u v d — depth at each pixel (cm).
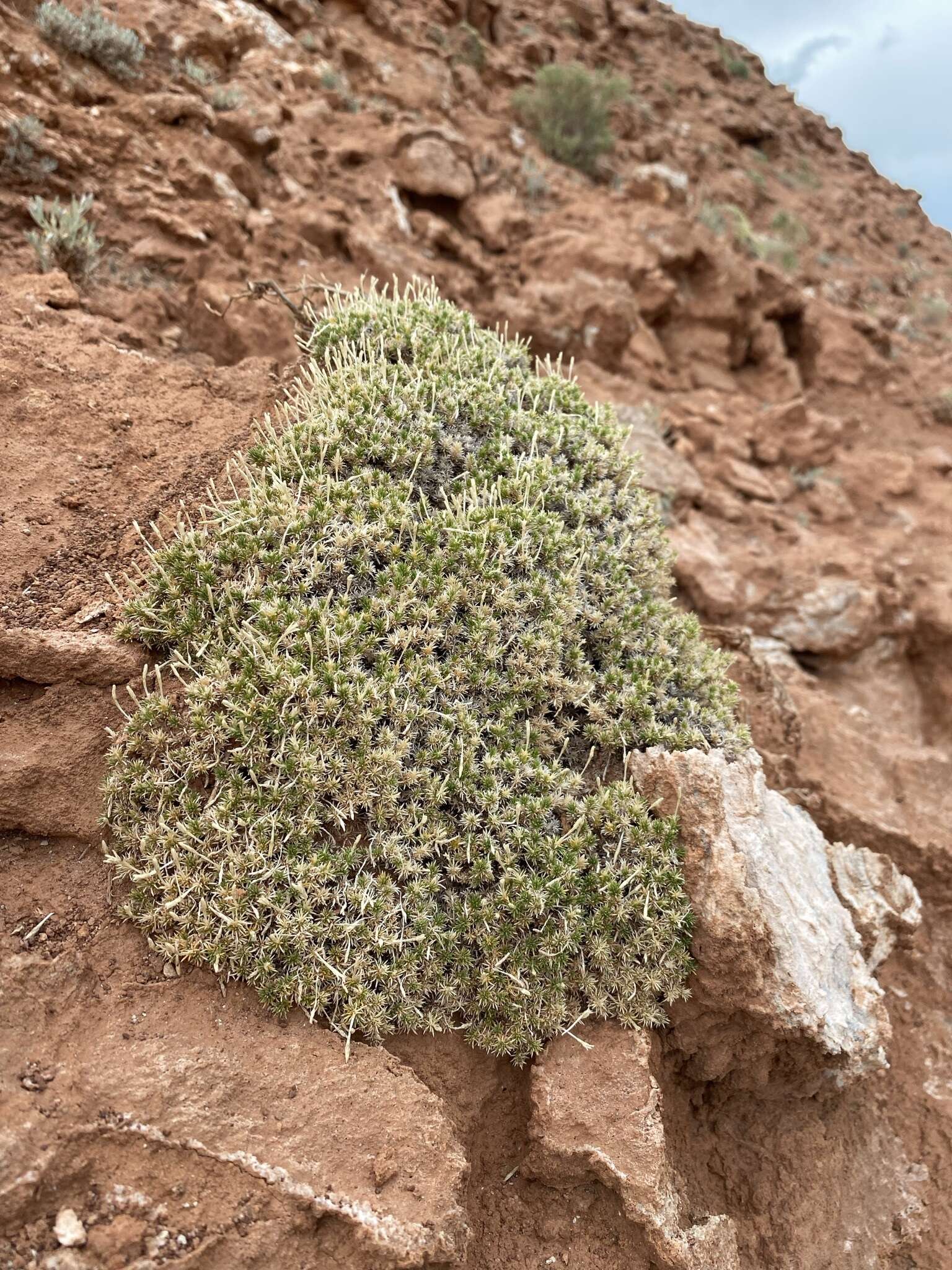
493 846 307
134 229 637
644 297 990
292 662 310
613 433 449
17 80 632
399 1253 241
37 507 376
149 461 412
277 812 297
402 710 314
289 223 750
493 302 878
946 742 768
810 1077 353
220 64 847
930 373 1375
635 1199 283
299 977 282
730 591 723
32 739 311
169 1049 264
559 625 352
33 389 423
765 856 353
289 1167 249
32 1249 222
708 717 376
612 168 1316
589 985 310
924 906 531
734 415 988
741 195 1759
